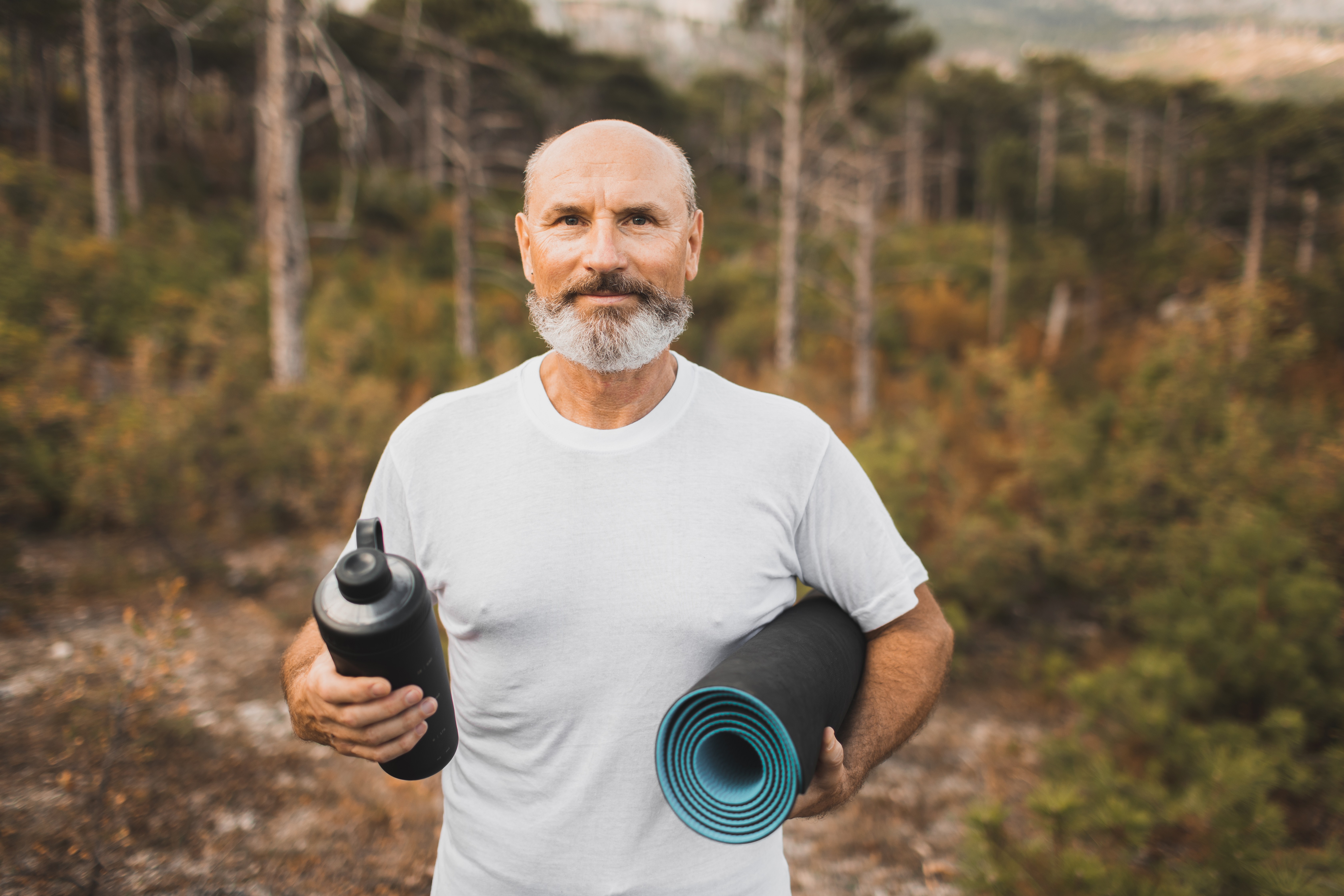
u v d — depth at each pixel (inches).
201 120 1030.4
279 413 247.4
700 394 43.7
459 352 442.6
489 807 43.4
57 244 430.9
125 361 333.7
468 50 528.4
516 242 738.2
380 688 32.9
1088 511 198.7
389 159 1176.8
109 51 639.8
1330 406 233.5
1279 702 119.3
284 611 190.4
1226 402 208.1
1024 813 125.3
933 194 1546.5
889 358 599.8
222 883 101.4
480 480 42.1
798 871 115.7
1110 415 235.5
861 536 43.7
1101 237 670.5
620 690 40.5
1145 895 82.7
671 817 41.6
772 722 32.0
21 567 189.8
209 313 300.4
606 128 42.5
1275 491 178.4
